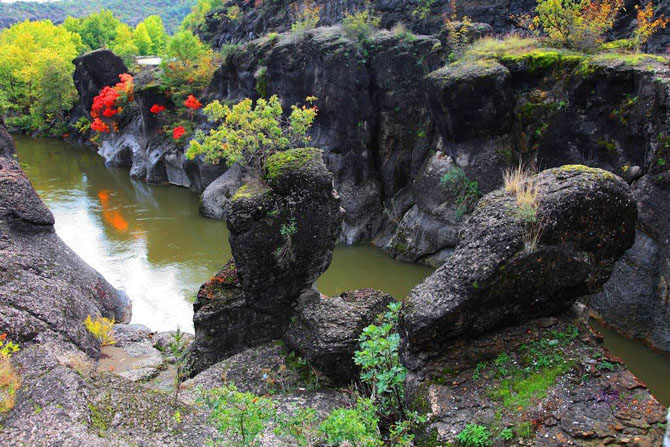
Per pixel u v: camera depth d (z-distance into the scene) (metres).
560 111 11.48
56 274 9.74
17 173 10.82
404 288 12.73
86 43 65.50
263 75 18.55
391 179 15.46
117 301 11.30
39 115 38.41
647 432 4.10
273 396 6.49
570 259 5.04
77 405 5.46
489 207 5.41
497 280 4.97
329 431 4.49
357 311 7.16
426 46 14.80
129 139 27.12
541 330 5.15
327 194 7.12
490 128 12.52
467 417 4.61
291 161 7.08
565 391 4.55
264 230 6.99
